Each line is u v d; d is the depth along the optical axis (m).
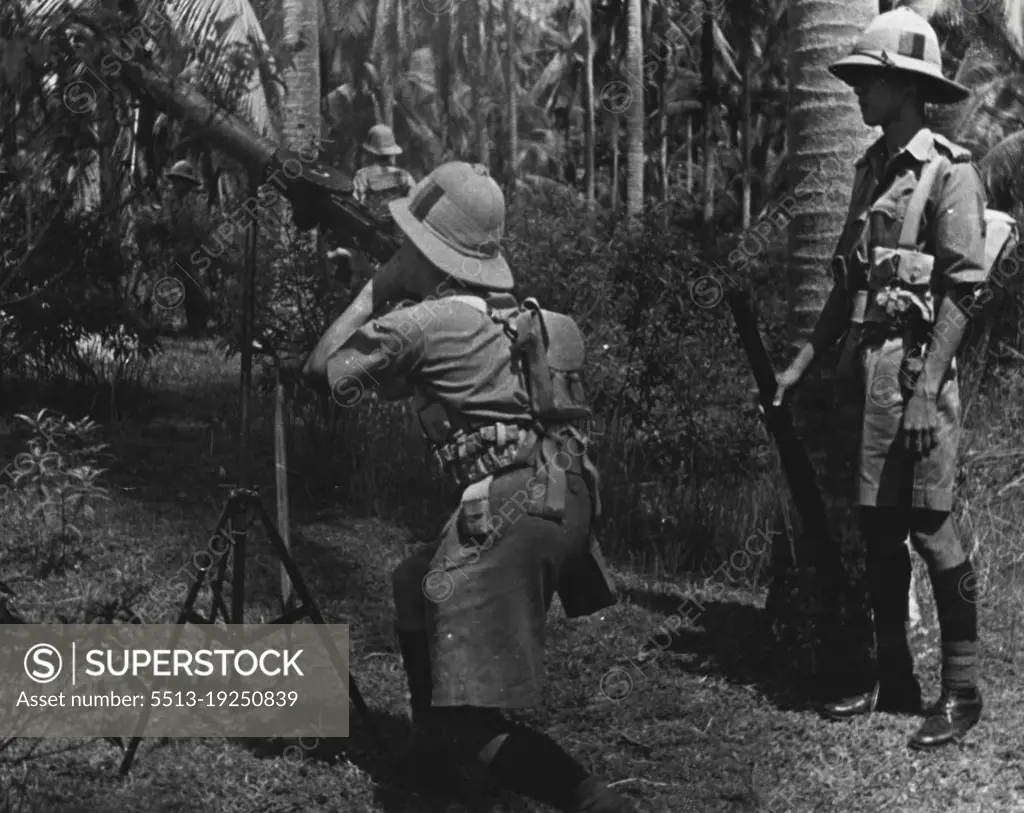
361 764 4.32
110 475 7.33
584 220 8.62
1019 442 7.90
